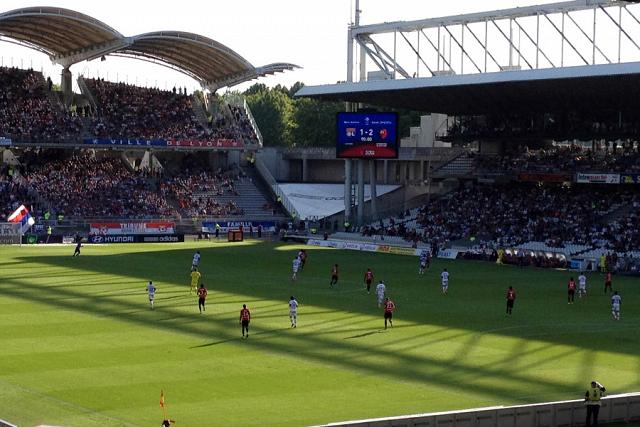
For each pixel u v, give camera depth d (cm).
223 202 14288
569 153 13325
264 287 7925
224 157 15588
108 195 13388
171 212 13462
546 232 11419
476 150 14425
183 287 7756
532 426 3644
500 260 10419
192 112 15500
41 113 13950
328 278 8700
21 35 13588
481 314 6675
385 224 13200
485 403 4106
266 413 3872
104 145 13850
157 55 14688
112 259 9919
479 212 12631
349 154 12731
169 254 10644
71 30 13350
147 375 4506
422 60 12531
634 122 12312
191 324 5950
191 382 4384
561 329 6112
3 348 5078
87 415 3806
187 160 15325
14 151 14250
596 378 4659
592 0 10862
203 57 14675
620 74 9806
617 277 9288
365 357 5050
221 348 5200
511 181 13338
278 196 14712
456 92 11688
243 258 10394
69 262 9500
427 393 4278
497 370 4806
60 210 12706
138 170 14500
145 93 15338
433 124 16425
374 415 3866
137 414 3831
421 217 13050
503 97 11894
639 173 11606
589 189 12619
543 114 13138
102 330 5672
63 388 4225
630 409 3862
